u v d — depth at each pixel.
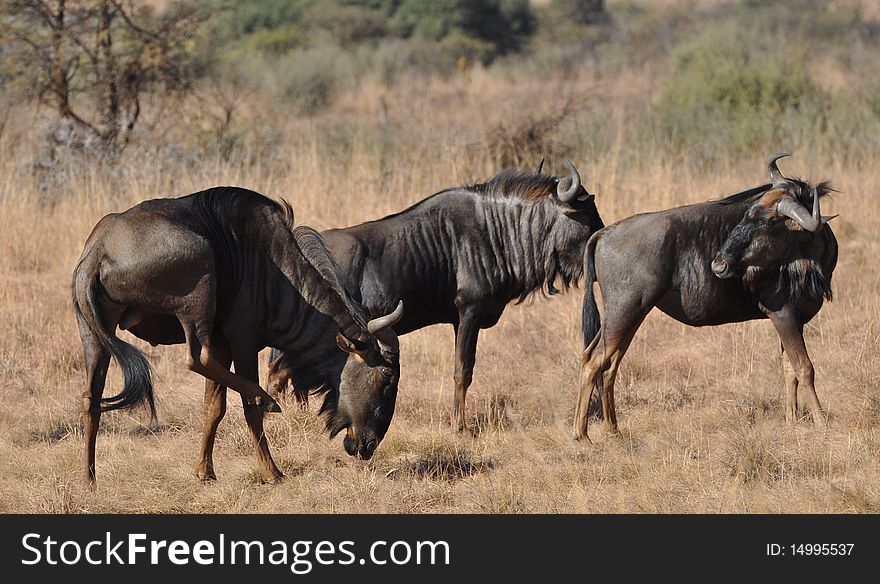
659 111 76.62
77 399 33.94
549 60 138.12
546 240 31.81
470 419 32.28
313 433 30.61
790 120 66.94
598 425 31.55
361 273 30.53
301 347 27.16
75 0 66.88
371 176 54.50
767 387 33.00
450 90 118.75
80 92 68.06
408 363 37.09
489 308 32.09
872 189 52.66
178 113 67.56
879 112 69.88
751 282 29.12
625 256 29.20
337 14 167.00
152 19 69.12
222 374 25.61
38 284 44.06
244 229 26.34
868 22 155.12
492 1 173.25
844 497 24.59
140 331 26.47
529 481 26.52
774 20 147.62
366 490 26.27
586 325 30.19
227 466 28.70
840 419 29.67
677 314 29.84
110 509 25.72
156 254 24.50
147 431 31.73
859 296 40.47
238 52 143.00
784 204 28.33
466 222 31.66
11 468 28.31
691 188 53.34
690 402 32.62
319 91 114.88
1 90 68.19
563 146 62.06
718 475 26.47
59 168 58.72
